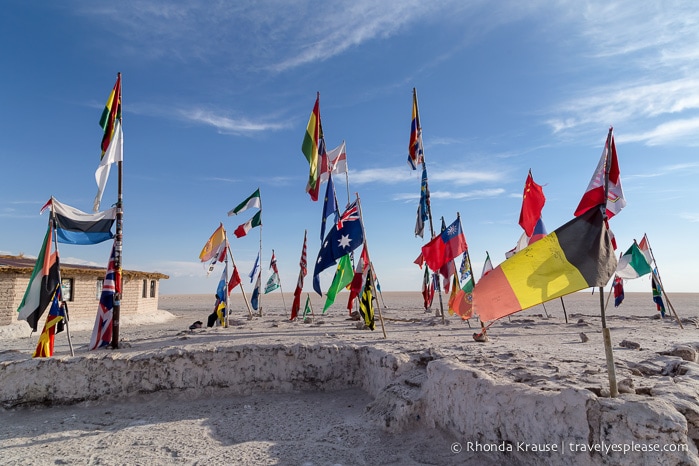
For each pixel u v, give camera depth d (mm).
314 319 22578
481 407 6613
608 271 5500
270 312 34688
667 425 4727
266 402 10633
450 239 16922
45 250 11641
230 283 20672
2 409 10367
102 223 12977
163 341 14273
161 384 11086
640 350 10156
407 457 6867
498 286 5977
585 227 5719
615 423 4930
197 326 20406
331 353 11711
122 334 19828
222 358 11430
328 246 14547
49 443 8266
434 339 13047
